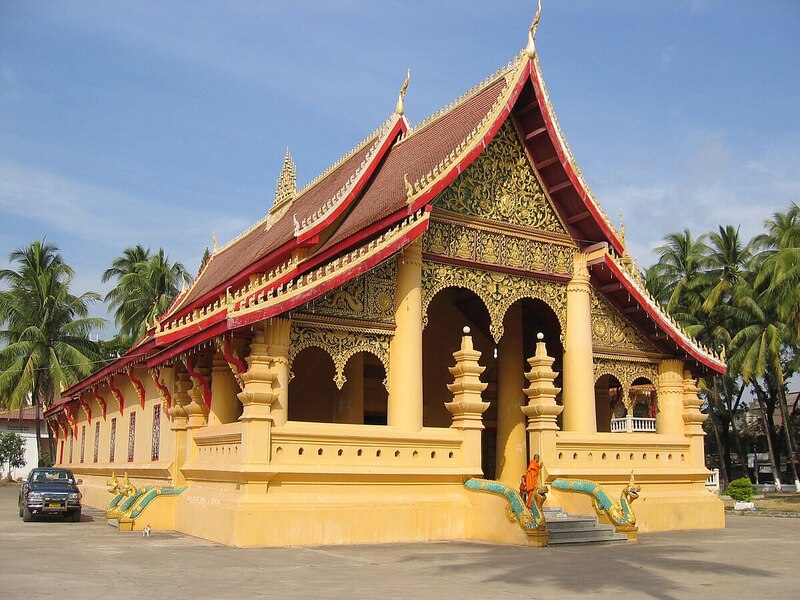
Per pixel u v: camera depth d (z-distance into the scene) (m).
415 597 10.78
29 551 15.85
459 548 16.83
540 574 13.12
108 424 32.91
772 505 38.22
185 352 19.98
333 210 21.94
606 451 22.00
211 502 18.12
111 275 65.69
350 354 18.86
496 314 21.52
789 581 12.57
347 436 17.91
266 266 22.08
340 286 18.80
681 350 24.28
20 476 69.75
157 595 10.73
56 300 57.53
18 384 54.78
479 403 19.67
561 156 21.91
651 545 18.08
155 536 18.91
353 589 11.38
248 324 16.66
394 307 19.61
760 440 69.12
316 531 16.98
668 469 23.03
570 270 22.92
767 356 50.62
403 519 18.08
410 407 19.08
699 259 55.50
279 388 17.31
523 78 21.33
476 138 20.31
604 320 23.69
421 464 18.89
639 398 40.50
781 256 41.66
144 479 25.91
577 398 22.28
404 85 26.39
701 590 11.60
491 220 21.55
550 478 20.50
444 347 26.42
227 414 20.02
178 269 61.50
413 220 19.27
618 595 11.12
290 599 10.47
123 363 26.12
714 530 22.75
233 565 13.82
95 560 14.44
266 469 16.69
